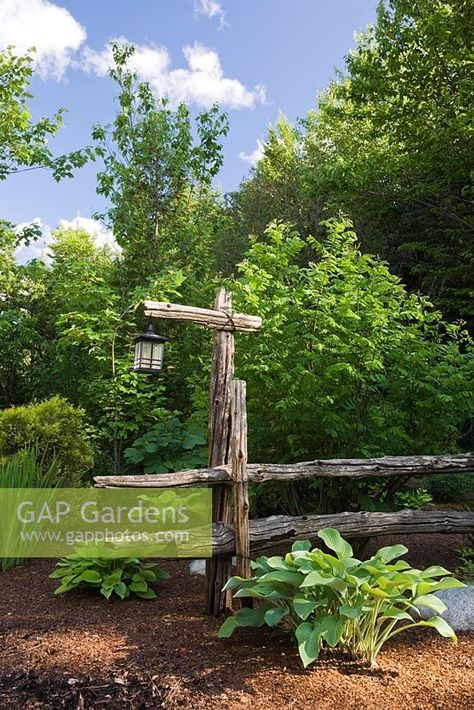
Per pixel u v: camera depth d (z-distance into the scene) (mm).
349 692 2549
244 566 3486
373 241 13234
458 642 3148
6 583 4359
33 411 5777
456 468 4285
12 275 8797
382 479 4906
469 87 8875
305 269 5055
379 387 5066
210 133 8758
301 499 5160
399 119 10133
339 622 2770
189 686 2586
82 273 7316
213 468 3566
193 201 9070
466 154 9430
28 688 2564
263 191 16422
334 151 16125
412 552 5059
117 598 3947
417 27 9422
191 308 3748
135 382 6730
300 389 4539
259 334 4613
